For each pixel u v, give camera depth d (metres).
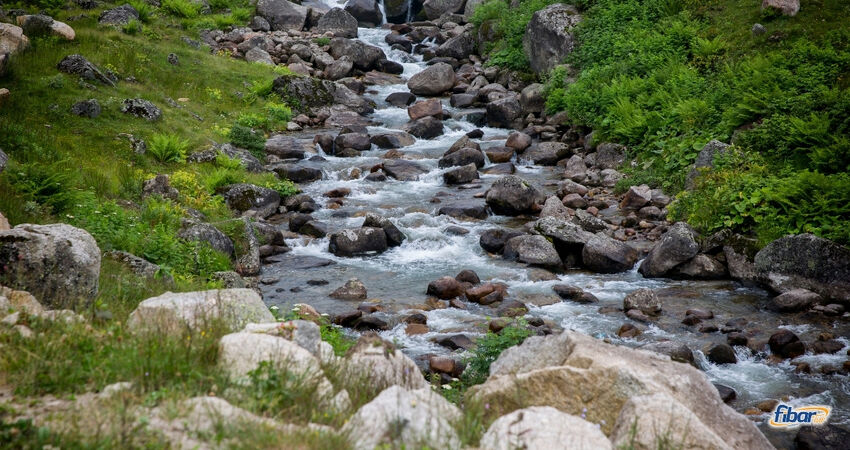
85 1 30.42
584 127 24.16
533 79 29.88
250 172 20.36
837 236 13.05
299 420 4.96
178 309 6.52
